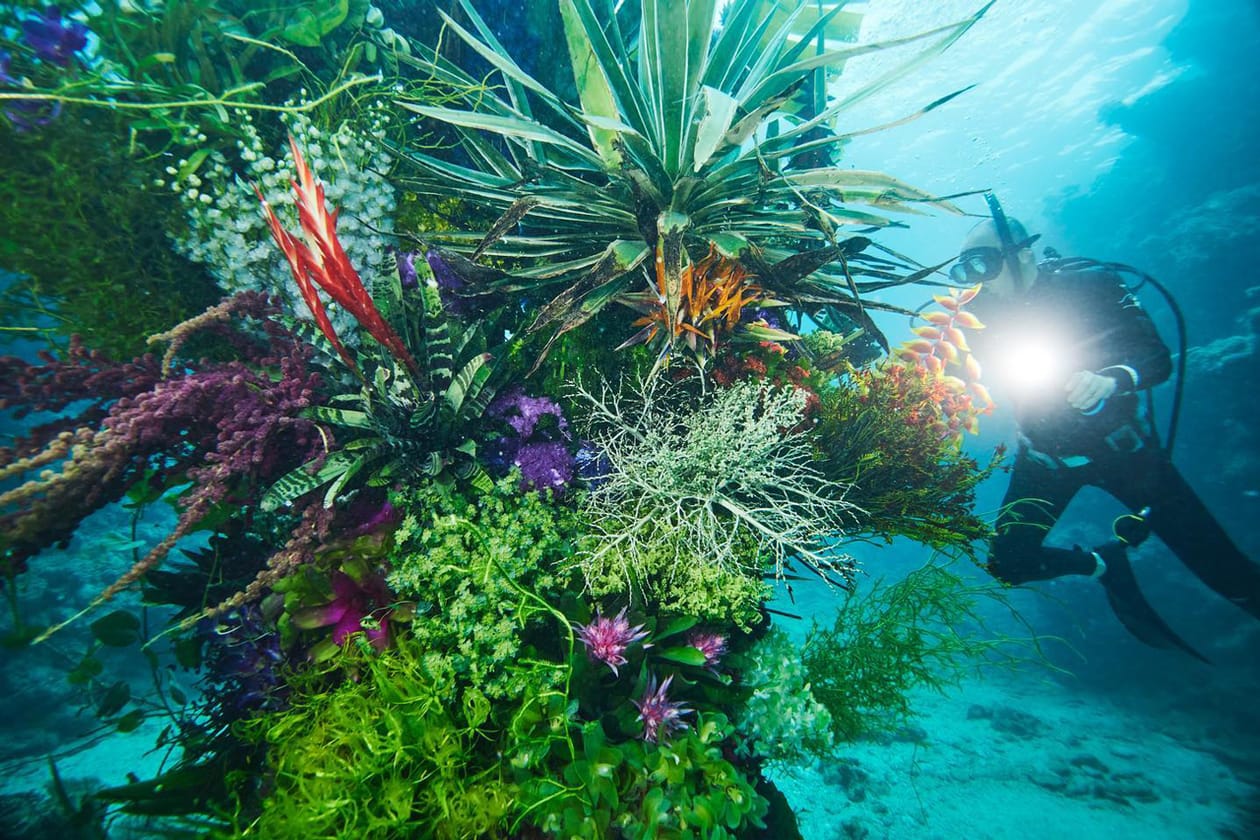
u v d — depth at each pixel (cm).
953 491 232
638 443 211
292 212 186
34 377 156
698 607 180
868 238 234
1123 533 486
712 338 204
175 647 193
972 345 517
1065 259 515
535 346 233
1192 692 1216
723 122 168
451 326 210
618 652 166
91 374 163
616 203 221
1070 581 1521
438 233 215
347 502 192
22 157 173
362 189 206
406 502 183
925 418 234
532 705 155
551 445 211
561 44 295
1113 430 463
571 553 188
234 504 182
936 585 225
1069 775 984
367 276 204
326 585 168
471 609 162
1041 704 1328
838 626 226
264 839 131
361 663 163
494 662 157
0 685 829
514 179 245
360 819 134
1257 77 1983
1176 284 1794
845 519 230
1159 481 463
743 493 202
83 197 181
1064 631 1482
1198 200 2030
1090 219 2414
